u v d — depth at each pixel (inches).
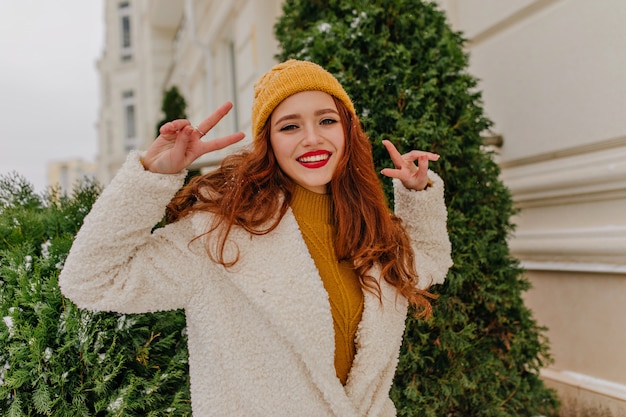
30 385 56.5
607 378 94.3
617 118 93.2
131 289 43.4
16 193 77.0
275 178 50.8
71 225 69.6
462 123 81.4
